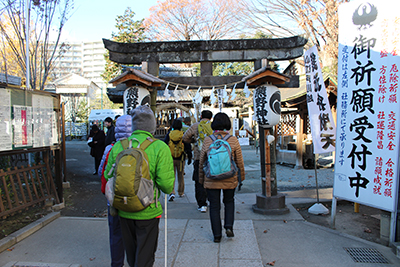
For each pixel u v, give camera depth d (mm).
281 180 7961
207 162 3480
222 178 3309
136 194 2076
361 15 3635
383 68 3395
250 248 3326
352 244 3463
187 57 4898
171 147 5574
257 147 15344
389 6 3346
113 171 2281
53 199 5047
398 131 3260
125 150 2189
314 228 3982
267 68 4250
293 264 2992
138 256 2234
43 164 4695
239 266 2924
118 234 2719
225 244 3441
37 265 2926
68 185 6555
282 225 4094
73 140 26172
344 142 3854
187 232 3836
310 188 6934
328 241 3547
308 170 9664
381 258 3119
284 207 4691
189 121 7949
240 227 3979
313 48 4488
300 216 4461
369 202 3533
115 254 2713
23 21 6984
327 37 13891
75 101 28281
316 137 4645
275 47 4836
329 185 7215
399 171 3268
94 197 5891
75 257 3170
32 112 4270
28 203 4184
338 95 3945
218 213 3510
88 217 4633
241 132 19453
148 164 2203
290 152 10570
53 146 4801
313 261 3053
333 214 4023
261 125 4637
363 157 3609
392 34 3320
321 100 4469
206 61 4902
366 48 3574
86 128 26266
